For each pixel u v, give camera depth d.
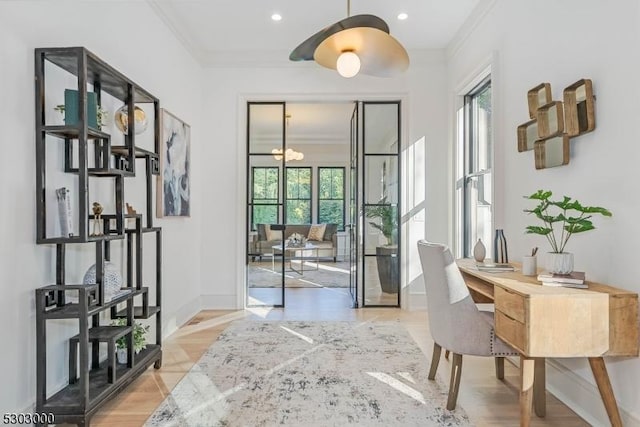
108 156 2.16
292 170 10.04
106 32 2.61
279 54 4.48
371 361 2.91
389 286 4.64
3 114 1.76
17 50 1.84
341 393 2.38
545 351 1.71
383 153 4.64
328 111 6.71
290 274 7.03
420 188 4.50
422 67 4.51
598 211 1.78
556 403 2.27
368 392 2.40
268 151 4.65
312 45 2.69
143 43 3.14
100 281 2.07
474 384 2.53
